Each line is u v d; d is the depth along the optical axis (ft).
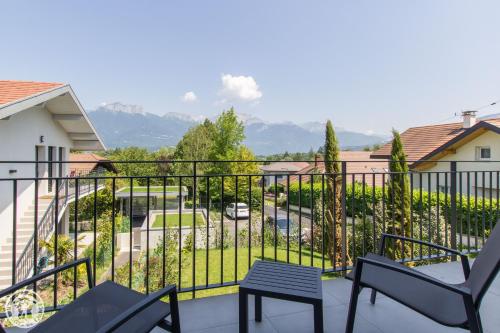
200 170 80.38
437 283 4.19
